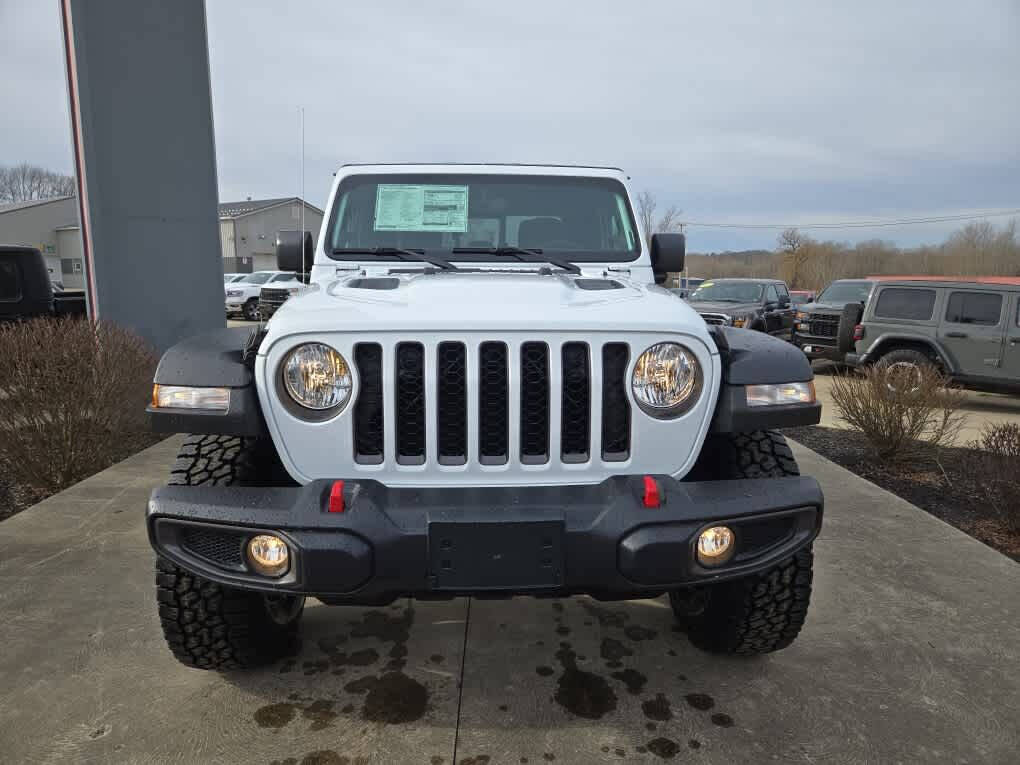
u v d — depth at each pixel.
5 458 4.95
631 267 3.22
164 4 7.02
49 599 3.07
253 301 24.67
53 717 2.29
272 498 1.99
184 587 2.24
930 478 5.65
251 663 2.50
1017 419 8.70
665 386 2.11
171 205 7.32
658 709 2.38
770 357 2.26
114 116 6.94
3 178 84.56
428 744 2.20
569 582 1.97
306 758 2.13
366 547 1.90
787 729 2.28
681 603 2.92
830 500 4.59
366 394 2.07
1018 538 4.29
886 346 9.89
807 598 2.38
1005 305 8.94
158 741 2.19
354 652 2.71
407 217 3.27
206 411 2.06
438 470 2.06
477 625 2.94
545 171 3.38
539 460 2.10
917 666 2.65
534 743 2.21
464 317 2.04
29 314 7.63
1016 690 2.50
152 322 7.37
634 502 1.99
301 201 3.54
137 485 4.63
